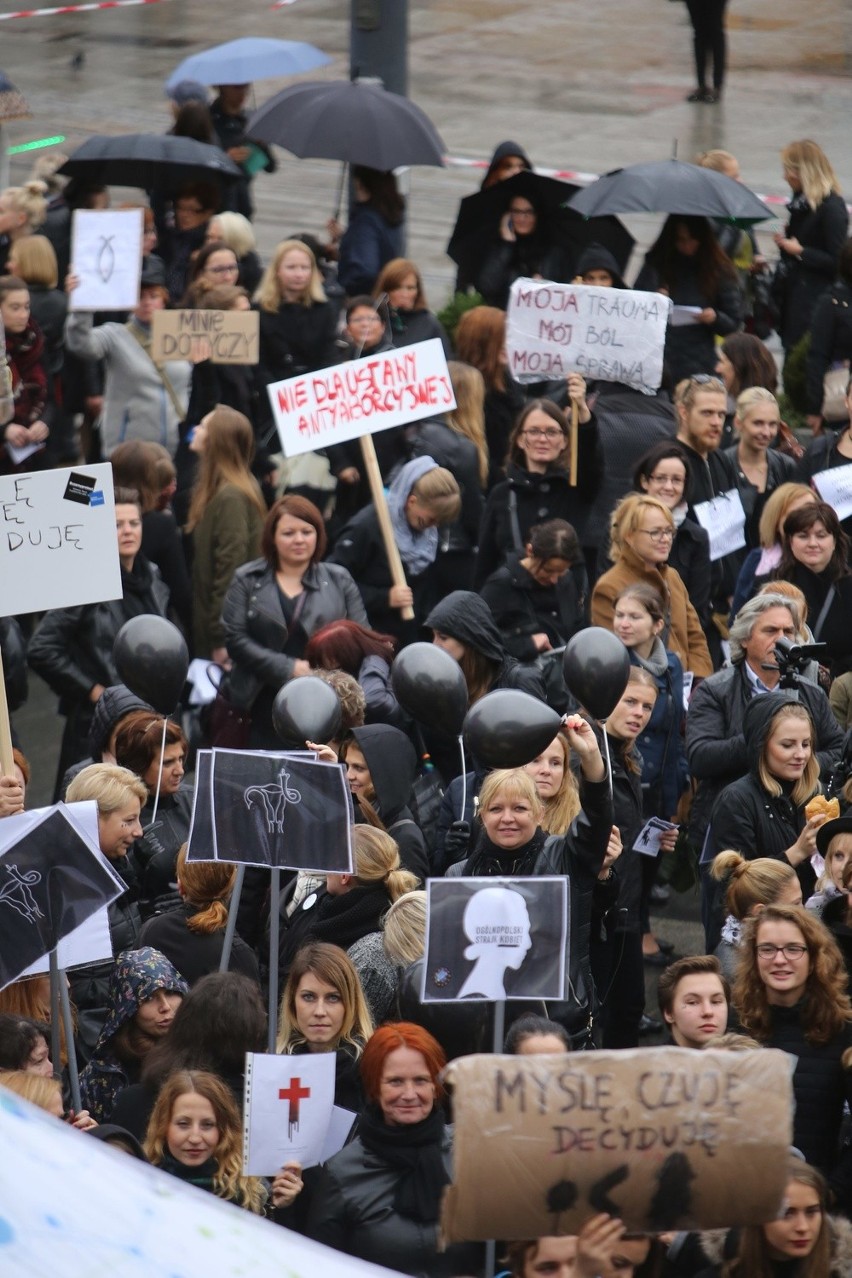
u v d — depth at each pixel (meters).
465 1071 9.14
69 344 32.50
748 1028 16.45
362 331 33.28
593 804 16.59
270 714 25.17
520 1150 9.10
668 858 23.73
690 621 25.38
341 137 37.91
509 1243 11.52
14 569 18.91
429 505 27.53
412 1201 13.86
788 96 69.75
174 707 18.64
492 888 13.65
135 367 32.47
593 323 28.91
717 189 35.75
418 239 56.06
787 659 21.45
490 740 15.64
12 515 18.88
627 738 20.48
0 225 36.28
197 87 44.44
